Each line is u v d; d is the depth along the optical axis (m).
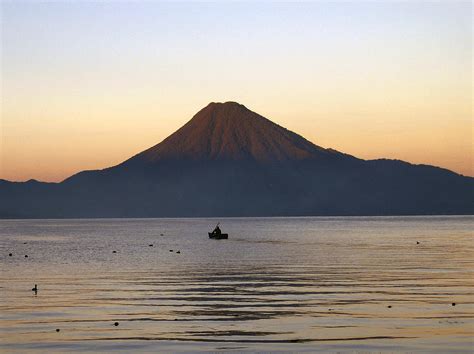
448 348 39.72
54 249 135.88
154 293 62.22
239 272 81.88
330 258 103.50
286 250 125.25
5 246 148.88
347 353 38.84
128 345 40.94
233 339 42.38
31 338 42.78
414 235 189.75
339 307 53.03
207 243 154.88
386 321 47.16
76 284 69.75
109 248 138.38
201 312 51.44
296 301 56.38
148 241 168.38
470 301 55.28
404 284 66.75
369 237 179.75
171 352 39.28
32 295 60.94
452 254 109.75
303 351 39.38
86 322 47.66
